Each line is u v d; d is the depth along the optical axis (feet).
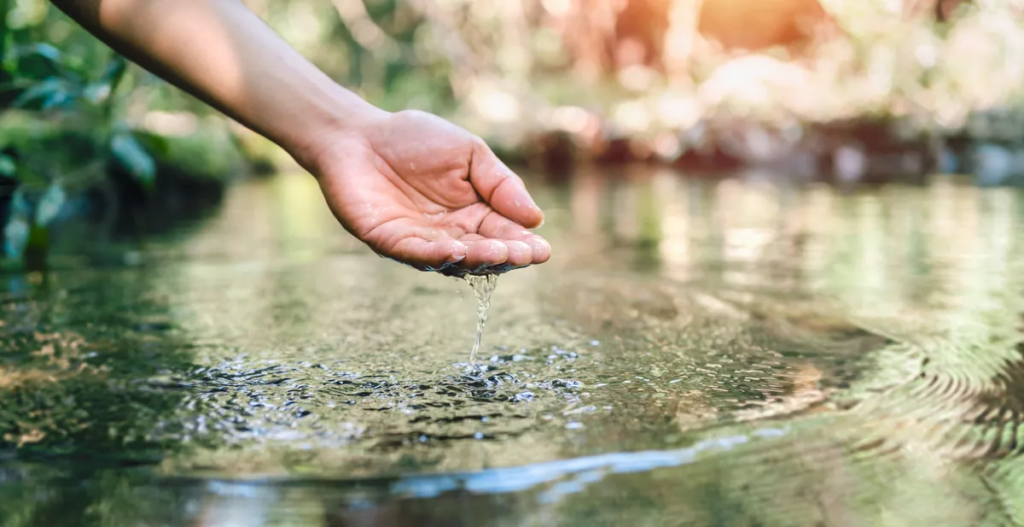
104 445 2.05
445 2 16.70
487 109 15.35
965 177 9.10
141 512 1.80
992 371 2.47
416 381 2.43
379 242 2.48
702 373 2.48
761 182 9.27
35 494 1.86
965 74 10.73
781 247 4.68
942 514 1.78
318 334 2.91
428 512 1.79
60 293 3.57
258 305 3.36
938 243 4.66
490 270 2.41
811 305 3.27
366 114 2.58
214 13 2.52
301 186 9.86
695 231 5.48
